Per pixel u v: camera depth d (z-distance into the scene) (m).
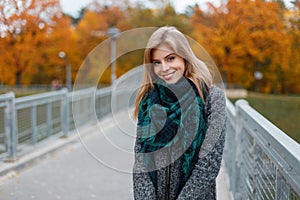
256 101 17.27
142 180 1.82
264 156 2.35
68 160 6.16
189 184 1.75
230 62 20.09
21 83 20.80
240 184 3.63
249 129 2.97
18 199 4.30
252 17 15.07
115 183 4.92
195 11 18.36
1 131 5.66
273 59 19.28
